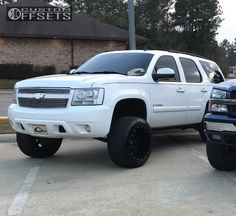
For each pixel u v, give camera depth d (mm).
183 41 74688
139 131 7738
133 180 6977
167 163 8141
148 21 73750
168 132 11664
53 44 38438
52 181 7004
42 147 8688
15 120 7871
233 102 6594
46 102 7527
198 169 7676
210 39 75438
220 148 7211
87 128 7328
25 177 7273
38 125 7559
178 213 5473
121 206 5758
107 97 7418
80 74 8461
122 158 7559
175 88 8953
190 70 9680
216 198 6047
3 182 6977
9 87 33562
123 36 39469
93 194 6277
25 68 37094
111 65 8750
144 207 5707
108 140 7656
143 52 8930
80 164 8188
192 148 9672
